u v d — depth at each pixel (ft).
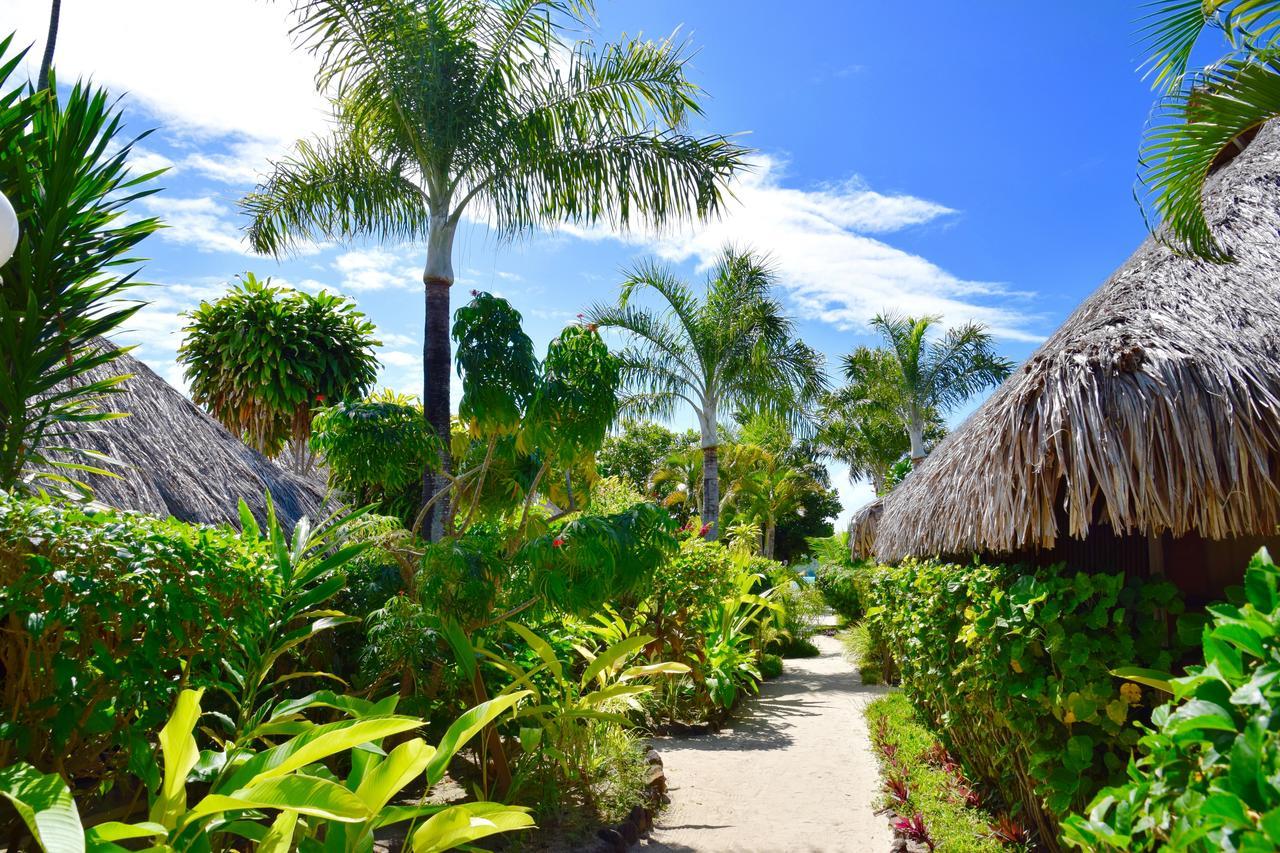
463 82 24.08
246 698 11.30
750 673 33.73
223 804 7.75
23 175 11.79
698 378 51.42
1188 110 12.39
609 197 25.46
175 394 20.90
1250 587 5.67
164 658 9.80
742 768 22.03
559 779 16.37
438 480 21.76
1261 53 11.35
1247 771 4.76
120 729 9.71
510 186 24.98
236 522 17.29
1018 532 11.86
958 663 16.19
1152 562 16.03
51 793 6.56
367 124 25.17
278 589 11.87
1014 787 15.28
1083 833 6.23
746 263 51.65
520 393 15.56
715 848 15.74
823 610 64.80
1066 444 11.06
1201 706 5.41
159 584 9.06
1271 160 16.72
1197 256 13.20
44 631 8.73
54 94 13.15
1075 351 11.89
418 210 27.27
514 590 14.79
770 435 84.17
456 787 16.79
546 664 15.80
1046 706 12.37
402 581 16.81
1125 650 11.74
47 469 13.73
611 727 18.13
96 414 12.31
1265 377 10.60
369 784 9.15
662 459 86.99
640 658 27.12
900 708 26.81
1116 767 11.62
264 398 30.48
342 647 16.94
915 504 18.71
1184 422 10.39
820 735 26.37
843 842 15.98
